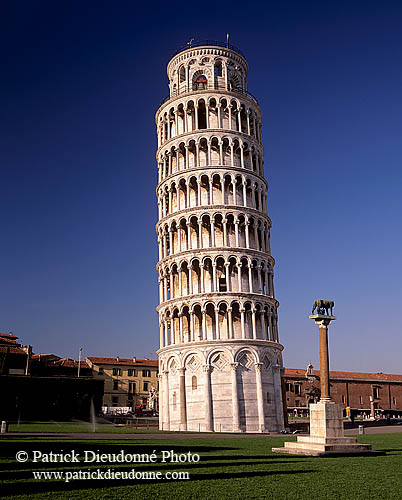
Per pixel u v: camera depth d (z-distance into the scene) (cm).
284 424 7125
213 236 7244
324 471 2150
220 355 6750
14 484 1745
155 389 13738
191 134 7731
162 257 7775
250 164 7856
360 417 11550
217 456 2755
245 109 8075
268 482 1867
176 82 8394
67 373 13175
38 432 5097
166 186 7875
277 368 7019
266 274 7462
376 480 1930
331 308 3341
